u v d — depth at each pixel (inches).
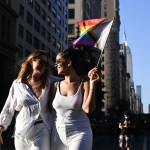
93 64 1754.4
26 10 2313.0
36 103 181.0
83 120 172.1
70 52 179.0
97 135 1902.1
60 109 172.6
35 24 2506.2
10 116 192.7
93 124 1971.0
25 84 185.8
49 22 2871.6
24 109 181.5
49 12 2864.2
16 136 181.3
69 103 170.2
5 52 1937.7
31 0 2415.1
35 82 184.9
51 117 183.0
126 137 647.1
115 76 6574.8
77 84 174.6
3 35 1964.8
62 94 175.3
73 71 176.9
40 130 177.5
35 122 178.4
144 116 3152.1
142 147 935.7
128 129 646.5
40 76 185.3
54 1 3019.2
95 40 196.9
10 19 2034.9
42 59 185.3
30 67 188.7
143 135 2014.0
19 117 182.7
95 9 5113.2
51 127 180.4
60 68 176.9
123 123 647.8
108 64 6540.4
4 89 1553.9
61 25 3282.5
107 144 1040.2
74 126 170.2
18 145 182.1
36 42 2524.6
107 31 196.2
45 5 2746.1
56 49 3088.1
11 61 2010.3
